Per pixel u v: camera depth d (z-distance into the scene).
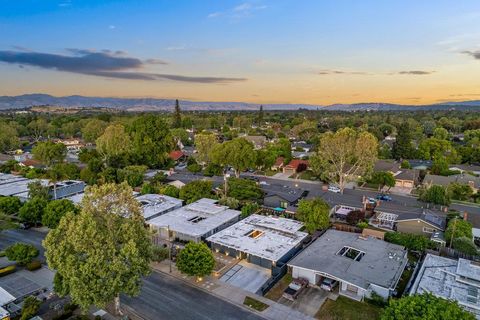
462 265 33.56
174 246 43.19
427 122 167.75
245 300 31.61
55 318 28.09
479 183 70.12
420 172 84.50
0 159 99.38
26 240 45.44
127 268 25.64
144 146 88.50
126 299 31.52
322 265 34.16
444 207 58.34
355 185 76.50
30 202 49.78
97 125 132.50
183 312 29.62
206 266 33.94
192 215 49.88
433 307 22.02
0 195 57.97
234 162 71.50
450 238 42.28
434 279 31.42
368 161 65.56
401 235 43.00
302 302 31.36
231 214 50.78
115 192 28.47
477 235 45.28
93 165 76.25
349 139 66.50
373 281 31.25
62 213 46.12
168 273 36.66
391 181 69.94
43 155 83.12
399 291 33.00
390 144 132.12
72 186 65.81
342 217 54.19
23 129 151.62
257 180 79.31
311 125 162.38
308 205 47.53
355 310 29.98
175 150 112.25
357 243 39.84
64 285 26.25
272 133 162.88
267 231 43.94
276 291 33.22
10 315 28.62
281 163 91.56
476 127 161.88
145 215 49.56
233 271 37.25
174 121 178.75
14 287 33.47
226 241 40.69
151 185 66.06
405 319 22.34
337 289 33.59
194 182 61.72
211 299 31.75
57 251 25.39
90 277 24.69
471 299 27.62
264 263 38.28
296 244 40.00
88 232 25.09
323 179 76.00
